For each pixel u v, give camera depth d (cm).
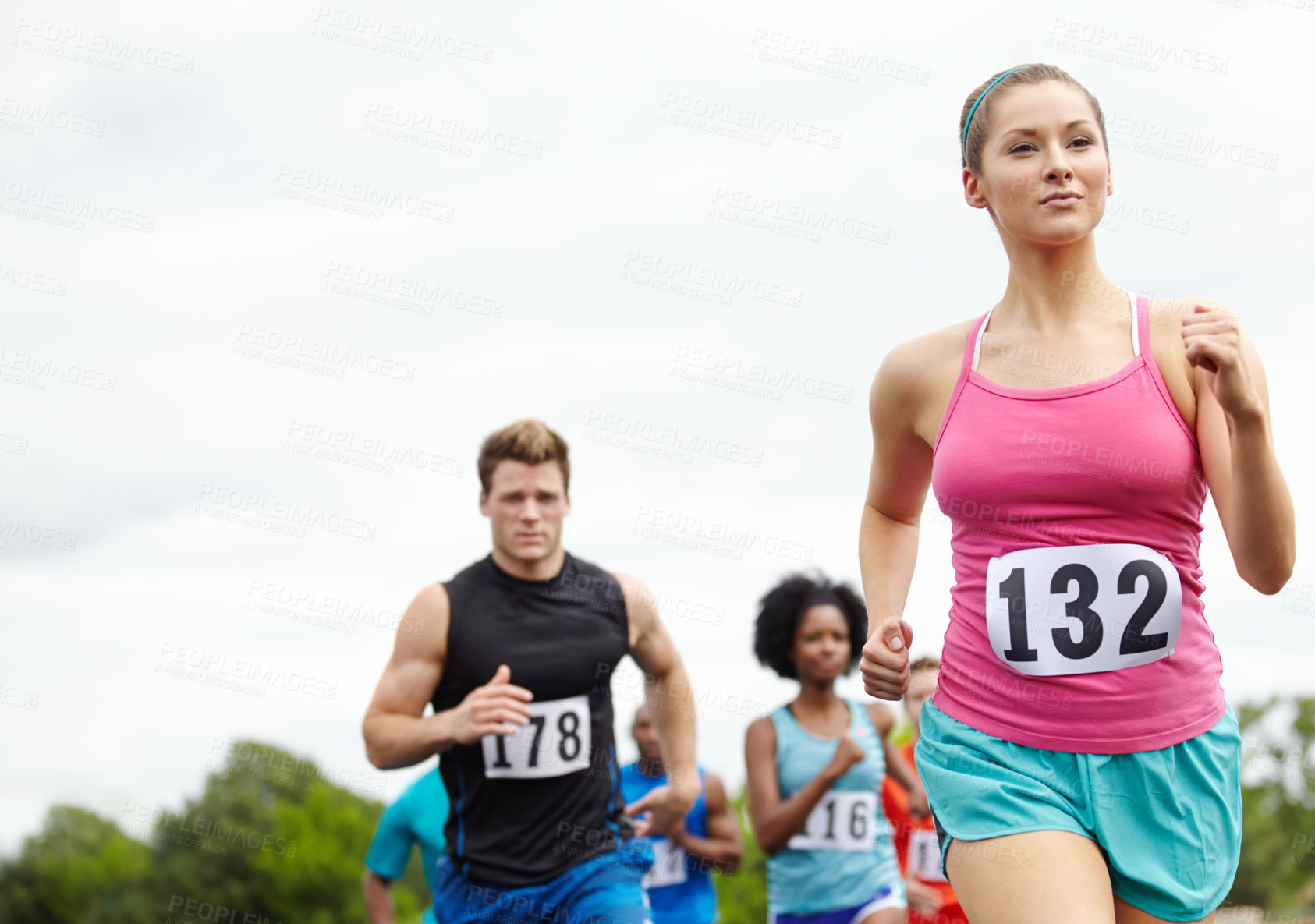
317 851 4731
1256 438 337
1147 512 374
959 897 385
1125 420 371
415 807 846
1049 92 385
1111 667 371
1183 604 380
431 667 679
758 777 829
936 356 416
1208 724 375
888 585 445
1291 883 4397
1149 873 366
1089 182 381
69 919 4825
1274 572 359
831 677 843
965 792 377
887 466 446
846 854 810
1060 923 338
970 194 416
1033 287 395
